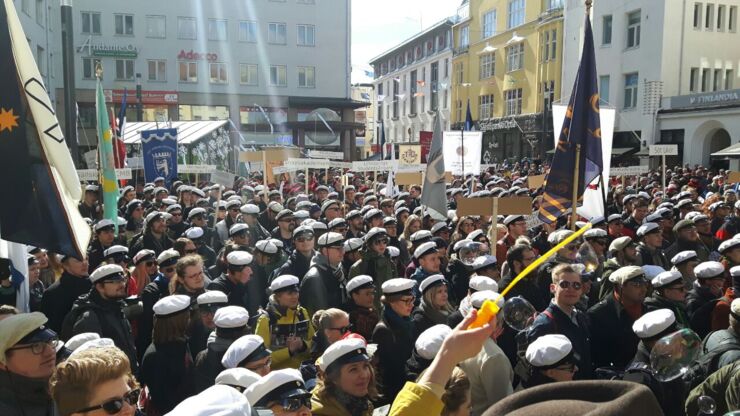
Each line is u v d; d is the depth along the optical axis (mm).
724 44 33188
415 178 14883
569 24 38562
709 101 29250
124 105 18531
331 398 3404
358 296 5570
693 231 8109
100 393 2438
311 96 49406
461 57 53312
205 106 47438
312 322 5121
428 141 33031
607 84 35531
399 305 4699
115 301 4863
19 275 5086
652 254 7949
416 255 6695
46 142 4660
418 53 63031
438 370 1883
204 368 4273
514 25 45438
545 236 8969
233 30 47625
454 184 22422
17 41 4641
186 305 4406
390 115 71438
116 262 6379
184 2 46375
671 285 5180
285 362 5012
